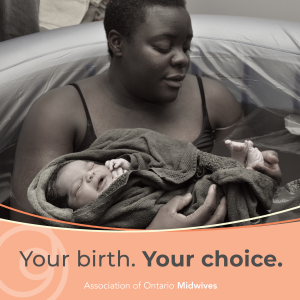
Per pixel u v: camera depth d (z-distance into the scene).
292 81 1.46
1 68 1.33
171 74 1.02
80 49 1.49
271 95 1.43
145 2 0.99
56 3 2.08
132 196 0.91
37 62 1.40
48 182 0.94
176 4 1.01
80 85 1.20
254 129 1.25
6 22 1.80
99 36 1.53
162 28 0.98
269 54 1.52
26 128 1.11
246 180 0.86
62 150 1.08
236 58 1.55
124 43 1.04
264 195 0.89
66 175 0.92
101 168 0.94
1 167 1.13
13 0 1.77
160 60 1.00
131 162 0.95
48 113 1.10
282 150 1.12
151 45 1.00
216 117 1.24
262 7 2.24
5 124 1.24
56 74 1.42
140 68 1.02
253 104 1.42
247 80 1.51
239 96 1.47
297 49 1.50
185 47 1.06
